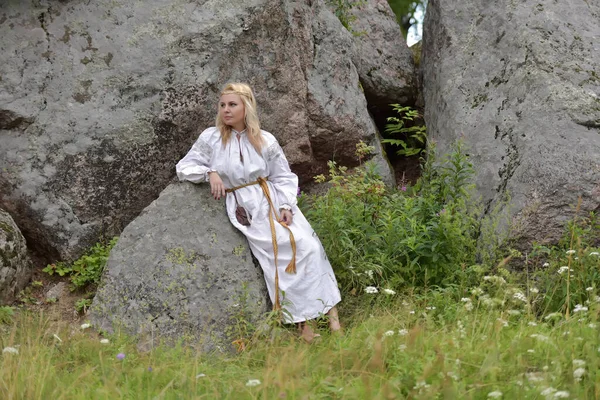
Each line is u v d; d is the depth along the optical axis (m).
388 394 3.28
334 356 3.90
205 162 5.18
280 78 6.14
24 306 5.25
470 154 6.07
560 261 5.09
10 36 5.79
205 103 5.88
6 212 5.50
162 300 4.80
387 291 4.67
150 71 5.82
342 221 5.38
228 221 5.10
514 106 6.01
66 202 5.62
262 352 4.39
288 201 5.13
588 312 4.36
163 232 5.02
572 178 5.33
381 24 7.68
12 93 5.68
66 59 5.79
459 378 3.44
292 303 4.83
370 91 7.37
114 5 5.95
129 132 5.73
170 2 5.98
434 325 4.40
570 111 5.70
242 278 4.90
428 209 5.73
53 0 5.89
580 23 6.40
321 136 6.35
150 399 3.46
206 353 4.56
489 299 4.48
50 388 3.54
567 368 3.57
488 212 5.62
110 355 4.32
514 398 3.27
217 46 5.91
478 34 6.69
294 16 6.25
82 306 5.23
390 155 7.61
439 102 6.73
